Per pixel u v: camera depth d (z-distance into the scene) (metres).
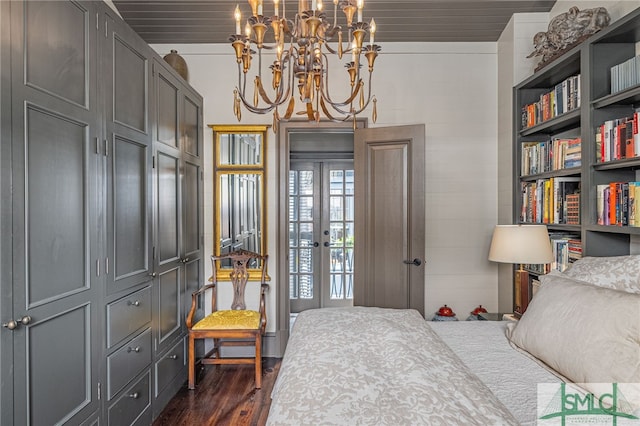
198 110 3.27
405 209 3.18
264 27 1.49
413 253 3.14
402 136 3.17
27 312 1.39
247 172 3.40
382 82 3.39
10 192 1.33
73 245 1.65
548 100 2.67
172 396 2.65
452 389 1.11
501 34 3.29
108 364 1.88
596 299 1.33
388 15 3.07
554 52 2.48
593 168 2.16
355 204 3.32
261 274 3.38
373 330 1.59
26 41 1.40
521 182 3.05
